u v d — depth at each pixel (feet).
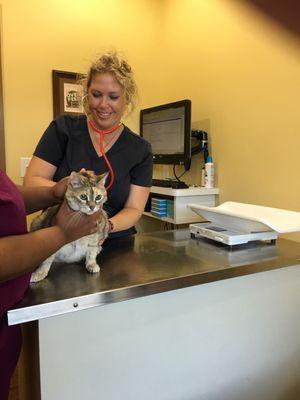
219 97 6.15
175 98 7.39
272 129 5.15
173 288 2.80
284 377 3.83
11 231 1.94
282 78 4.91
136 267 3.05
